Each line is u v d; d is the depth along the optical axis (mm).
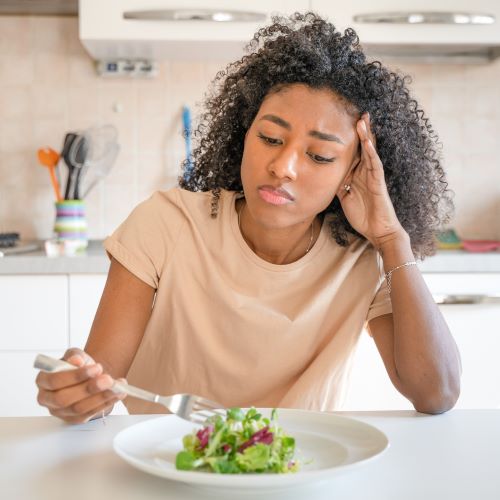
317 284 1332
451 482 838
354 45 1312
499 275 2387
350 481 843
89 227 2877
